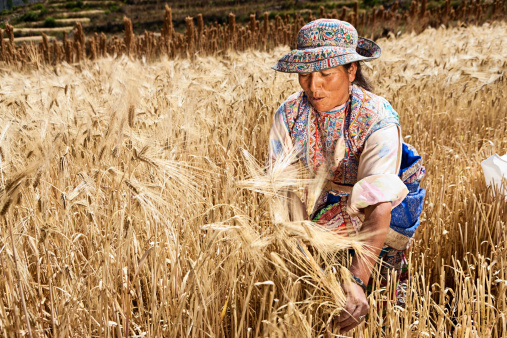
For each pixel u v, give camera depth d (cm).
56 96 415
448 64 685
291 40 1719
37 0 6900
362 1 4128
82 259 226
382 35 1919
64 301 190
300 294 213
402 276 253
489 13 2127
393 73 621
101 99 453
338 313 189
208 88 447
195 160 304
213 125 376
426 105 549
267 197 190
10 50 1415
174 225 221
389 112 215
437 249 301
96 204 225
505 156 342
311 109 226
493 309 229
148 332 201
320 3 4412
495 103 526
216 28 1689
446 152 424
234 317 188
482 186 353
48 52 1480
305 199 246
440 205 306
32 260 232
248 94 511
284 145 234
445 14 2047
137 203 196
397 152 211
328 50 196
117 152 242
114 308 195
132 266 222
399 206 223
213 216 201
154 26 4791
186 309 204
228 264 201
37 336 187
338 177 234
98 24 5388
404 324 227
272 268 216
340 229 242
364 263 195
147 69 795
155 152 225
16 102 369
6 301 194
